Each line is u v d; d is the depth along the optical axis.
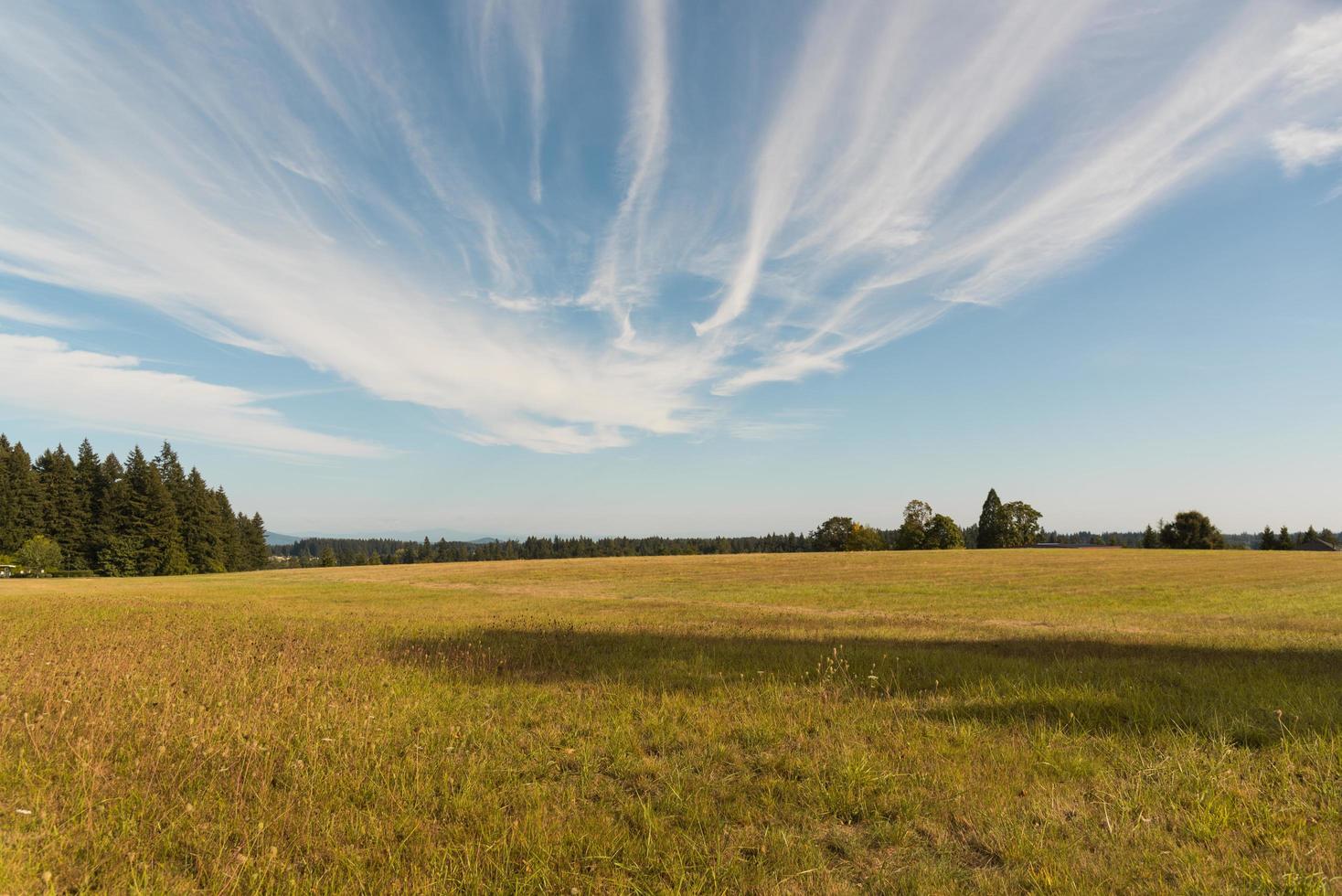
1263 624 19.02
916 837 4.66
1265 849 4.35
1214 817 4.77
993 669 10.27
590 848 4.45
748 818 4.95
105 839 4.57
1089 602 27.34
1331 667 10.59
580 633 16.00
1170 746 6.25
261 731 6.91
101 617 19.31
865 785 5.45
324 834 4.68
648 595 33.44
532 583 44.12
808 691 8.84
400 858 4.37
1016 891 3.92
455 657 11.81
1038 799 5.18
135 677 9.45
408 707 8.26
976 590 33.56
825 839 4.65
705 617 21.16
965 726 7.07
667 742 6.80
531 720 7.72
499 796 5.35
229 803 5.23
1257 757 5.99
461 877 4.11
